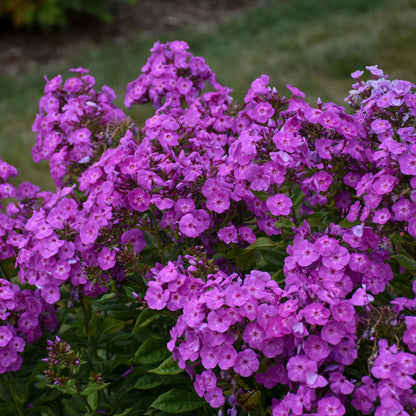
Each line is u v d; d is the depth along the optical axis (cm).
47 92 154
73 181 158
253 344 117
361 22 428
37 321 134
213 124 144
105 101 157
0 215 143
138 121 148
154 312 130
